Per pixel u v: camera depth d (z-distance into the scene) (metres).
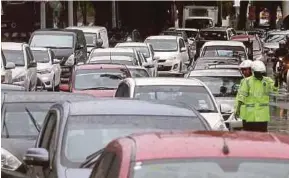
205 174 7.79
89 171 10.77
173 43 55.91
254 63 21.41
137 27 105.81
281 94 41.94
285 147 8.30
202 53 44.41
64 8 83.50
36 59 42.91
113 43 73.94
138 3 105.56
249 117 21.42
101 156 9.21
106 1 101.06
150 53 47.69
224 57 41.22
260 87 21.36
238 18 126.44
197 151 8.10
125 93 20.70
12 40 72.25
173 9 105.19
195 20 102.31
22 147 15.32
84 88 26.92
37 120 16.39
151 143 8.27
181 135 8.67
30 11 73.94
